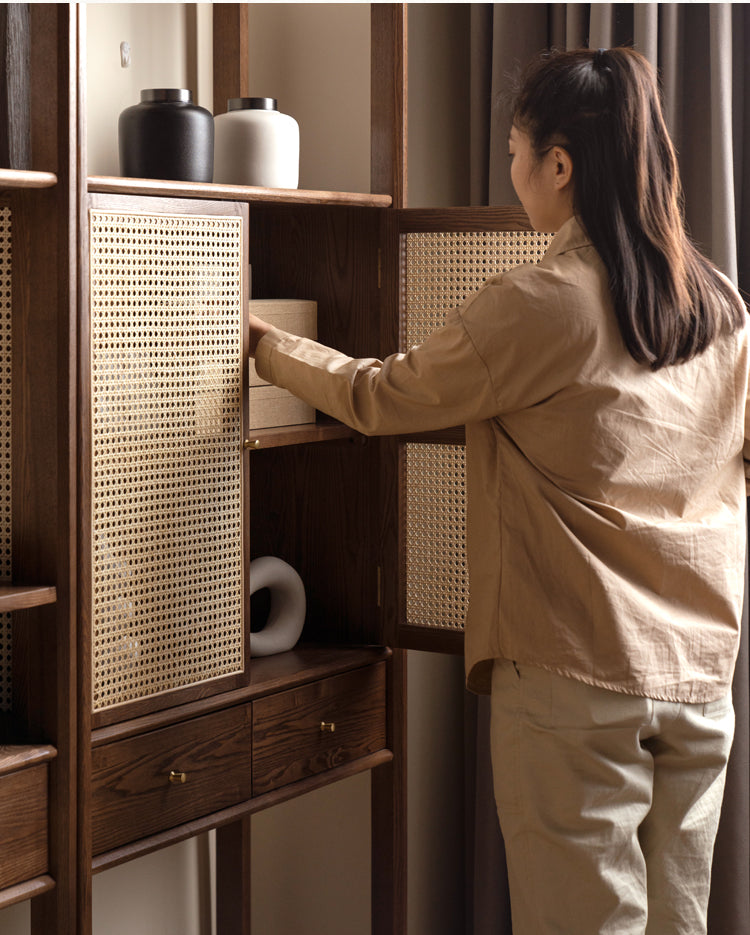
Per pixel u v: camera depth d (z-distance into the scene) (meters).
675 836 1.61
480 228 1.90
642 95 1.55
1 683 1.56
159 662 1.66
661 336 1.51
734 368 1.63
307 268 2.09
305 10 2.37
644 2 2.10
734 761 2.17
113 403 1.56
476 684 1.72
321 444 2.09
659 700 1.55
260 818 2.60
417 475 2.01
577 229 1.57
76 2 1.42
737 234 2.20
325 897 2.53
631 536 1.54
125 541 1.59
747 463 1.73
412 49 2.38
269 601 2.21
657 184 1.55
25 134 1.56
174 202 1.62
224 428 1.72
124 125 1.77
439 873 2.63
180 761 1.68
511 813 1.60
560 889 1.55
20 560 1.52
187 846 2.33
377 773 2.10
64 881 1.50
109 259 1.54
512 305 1.52
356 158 2.33
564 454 1.54
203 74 2.22
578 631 1.54
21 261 1.48
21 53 1.55
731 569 1.64
